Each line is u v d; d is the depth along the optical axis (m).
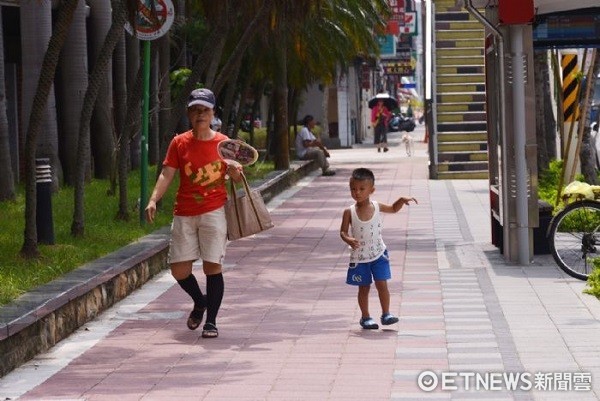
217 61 31.44
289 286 19.88
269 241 26.14
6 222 25.55
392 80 138.62
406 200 16.02
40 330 14.88
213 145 16.16
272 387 12.89
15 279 17.33
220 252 16.03
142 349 15.12
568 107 28.55
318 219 30.84
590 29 22.02
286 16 29.42
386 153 70.75
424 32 49.69
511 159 21.50
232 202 16.20
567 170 28.48
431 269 21.41
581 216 20.06
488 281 19.77
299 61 45.44
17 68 39.91
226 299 18.70
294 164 47.62
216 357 14.55
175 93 41.88
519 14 21.02
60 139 37.38
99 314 17.53
